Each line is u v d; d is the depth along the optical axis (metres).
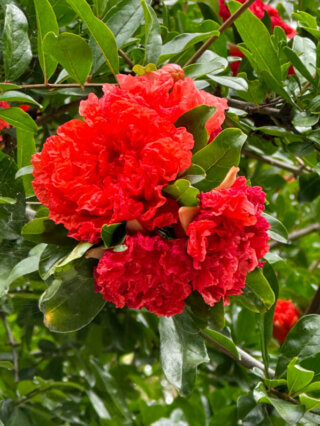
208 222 0.37
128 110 0.38
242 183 0.39
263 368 0.52
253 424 0.50
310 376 0.47
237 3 0.54
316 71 0.54
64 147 0.39
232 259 0.38
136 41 0.55
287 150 0.57
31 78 0.61
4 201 0.48
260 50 0.52
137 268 0.38
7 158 0.52
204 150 0.41
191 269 0.38
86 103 0.41
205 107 0.40
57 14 0.57
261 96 0.56
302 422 0.48
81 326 0.42
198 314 0.42
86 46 0.48
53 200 0.39
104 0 0.53
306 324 0.50
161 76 0.41
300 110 0.54
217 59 0.49
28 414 0.62
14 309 0.64
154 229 0.39
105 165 0.38
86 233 0.39
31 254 0.47
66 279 0.41
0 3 0.54
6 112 0.49
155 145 0.38
